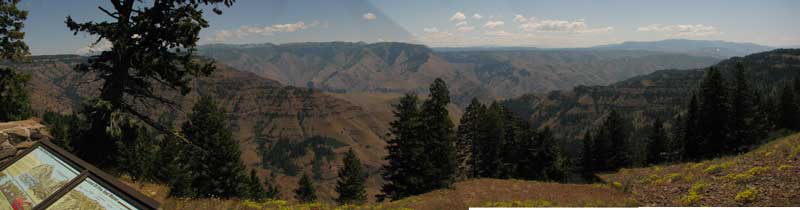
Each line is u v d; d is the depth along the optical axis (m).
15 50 21.83
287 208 12.39
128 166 15.91
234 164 35.44
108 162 14.91
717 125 47.97
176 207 10.22
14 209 4.06
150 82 15.21
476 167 48.34
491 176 47.84
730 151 47.84
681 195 15.21
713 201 12.67
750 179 13.79
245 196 37.00
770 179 12.98
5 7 20.56
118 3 13.31
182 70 14.88
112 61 13.99
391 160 33.72
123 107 14.81
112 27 12.47
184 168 31.20
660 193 16.80
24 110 24.38
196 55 15.05
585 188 23.44
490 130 46.38
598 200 17.61
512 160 50.91
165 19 13.73
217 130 34.22
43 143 5.33
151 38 14.11
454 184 28.70
